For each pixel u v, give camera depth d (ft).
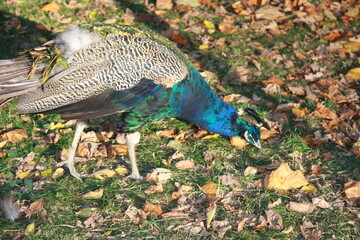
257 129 29.68
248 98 34.86
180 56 27.07
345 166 28.48
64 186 26.73
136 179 27.40
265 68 38.47
